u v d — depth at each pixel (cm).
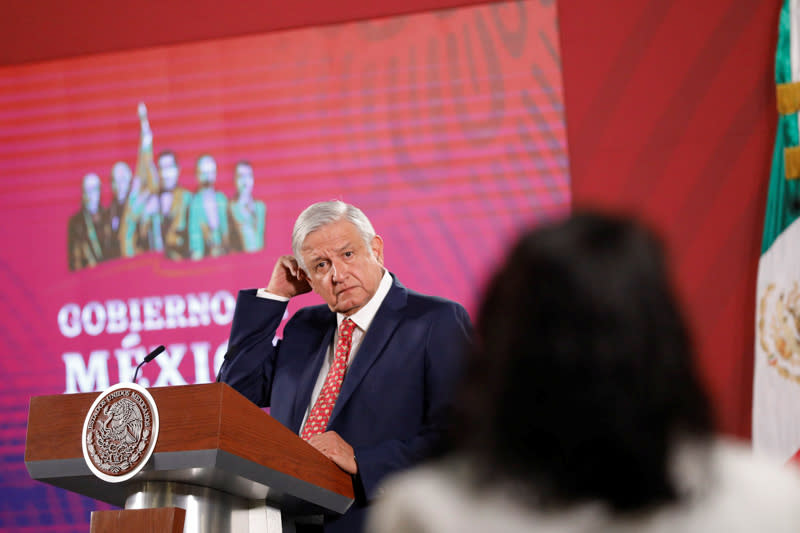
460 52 1566
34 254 1619
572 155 1532
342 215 888
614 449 237
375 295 879
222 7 1638
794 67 1429
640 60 1530
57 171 1636
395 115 1569
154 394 596
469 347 262
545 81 1540
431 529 251
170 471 584
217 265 1578
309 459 687
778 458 1336
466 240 1523
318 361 883
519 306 245
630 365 236
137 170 1617
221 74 1620
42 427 618
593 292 238
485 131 1544
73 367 1583
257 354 896
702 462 242
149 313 1581
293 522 783
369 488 741
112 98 1642
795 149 1407
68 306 1599
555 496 241
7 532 1540
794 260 1379
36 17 1675
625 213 254
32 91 1659
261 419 627
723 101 1496
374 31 1593
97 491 654
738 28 1502
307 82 1599
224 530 654
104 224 1611
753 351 1435
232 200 1588
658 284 241
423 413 824
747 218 1465
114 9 1661
